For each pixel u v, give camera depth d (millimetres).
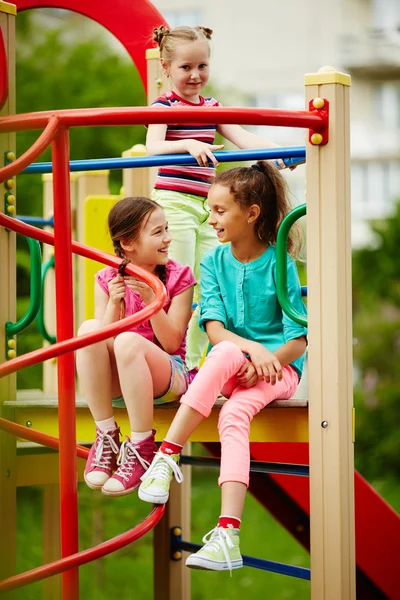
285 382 3373
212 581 8102
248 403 3229
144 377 3197
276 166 3736
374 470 12570
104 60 13352
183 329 3430
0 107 3381
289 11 22656
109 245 5391
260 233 3477
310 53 22594
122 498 9516
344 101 3154
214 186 3438
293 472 3344
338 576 3119
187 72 4152
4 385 3684
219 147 3535
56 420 3672
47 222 5758
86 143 12383
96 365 3254
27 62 13172
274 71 22641
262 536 9758
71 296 2908
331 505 3141
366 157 23391
